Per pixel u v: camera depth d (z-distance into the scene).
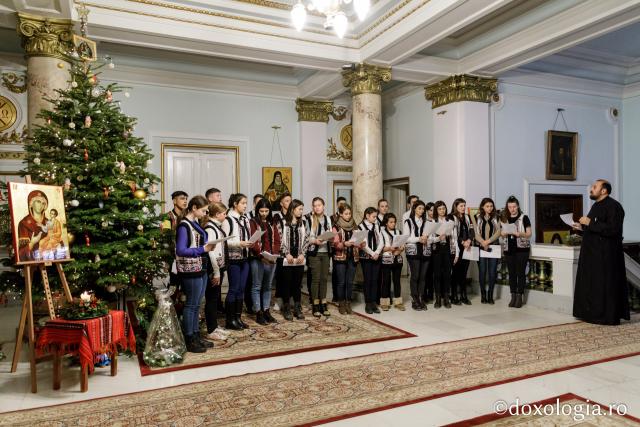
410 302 8.05
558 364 4.74
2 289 4.95
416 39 7.67
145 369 4.66
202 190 10.45
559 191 11.12
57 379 4.15
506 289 8.16
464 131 9.60
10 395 4.05
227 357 5.01
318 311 6.93
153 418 3.57
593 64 10.91
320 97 11.15
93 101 5.22
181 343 4.99
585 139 11.53
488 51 8.84
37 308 5.30
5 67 8.55
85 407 3.78
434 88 10.20
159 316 4.93
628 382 4.27
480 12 6.67
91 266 4.77
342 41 8.66
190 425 3.46
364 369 4.62
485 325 6.36
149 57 9.54
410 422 3.49
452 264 7.61
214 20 7.66
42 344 4.08
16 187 4.25
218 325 6.36
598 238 6.38
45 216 4.44
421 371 4.55
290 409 3.72
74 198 4.89
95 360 4.70
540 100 10.88
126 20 7.05
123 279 4.84
